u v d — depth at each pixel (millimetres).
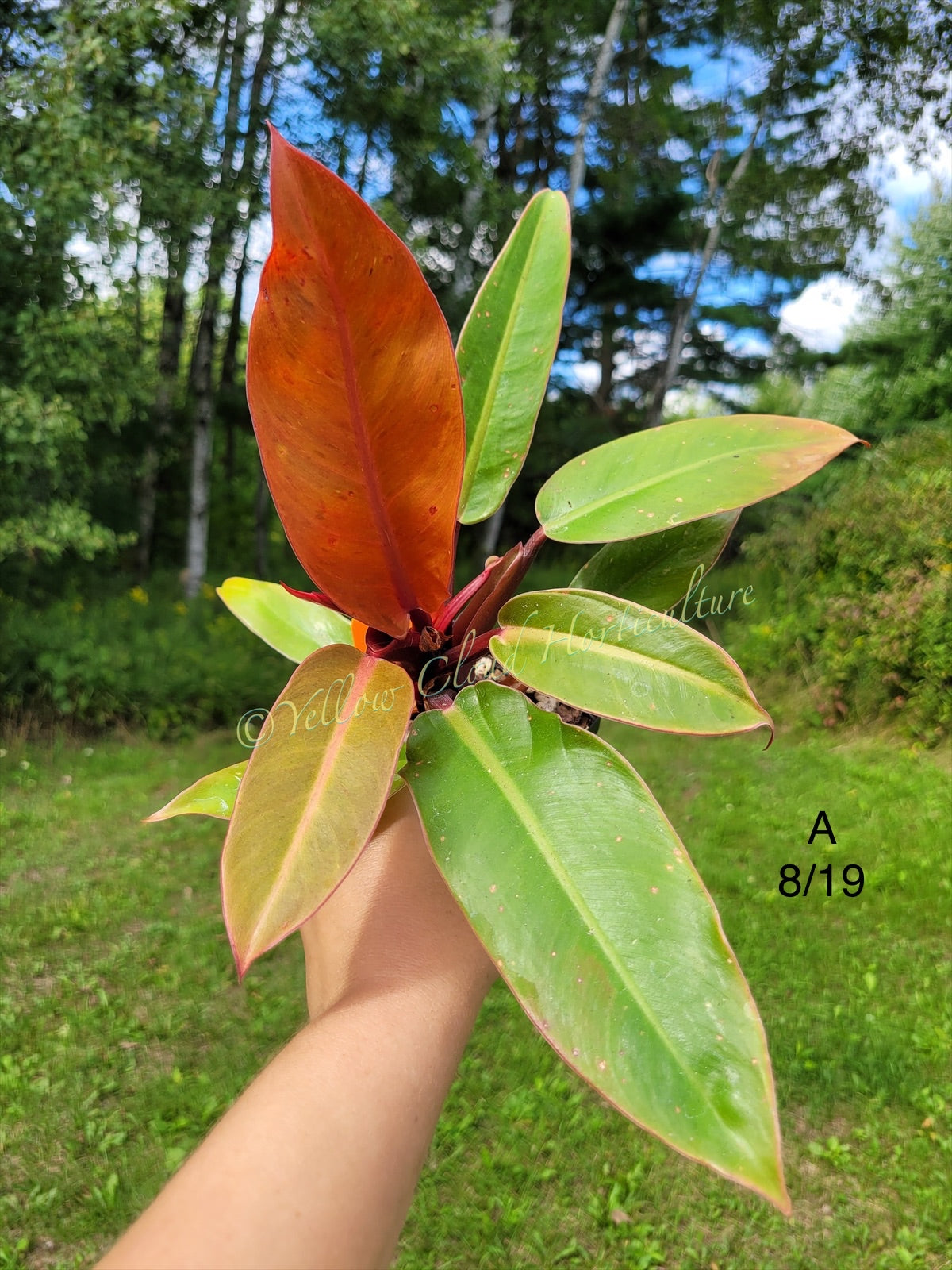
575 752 320
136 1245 213
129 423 4770
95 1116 1267
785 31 6070
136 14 2760
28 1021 1478
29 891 1930
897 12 5879
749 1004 250
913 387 5590
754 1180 221
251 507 6891
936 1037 1336
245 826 278
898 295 6305
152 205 3389
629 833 294
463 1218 1089
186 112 3178
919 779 2303
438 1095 269
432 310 293
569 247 453
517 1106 1263
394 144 4254
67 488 3246
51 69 2711
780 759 2539
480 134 4613
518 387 433
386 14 3623
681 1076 240
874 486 3080
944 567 2678
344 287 278
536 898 282
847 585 2869
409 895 330
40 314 2746
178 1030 1444
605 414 7414
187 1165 231
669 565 450
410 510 329
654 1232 1065
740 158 6781
